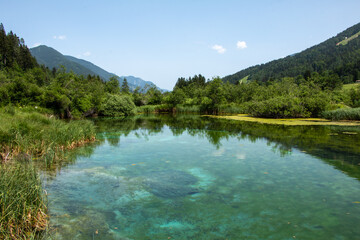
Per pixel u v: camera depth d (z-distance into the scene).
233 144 11.66
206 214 4.68
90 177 6.84
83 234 3.93
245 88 41.75
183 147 11.19
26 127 9.75
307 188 5.93
